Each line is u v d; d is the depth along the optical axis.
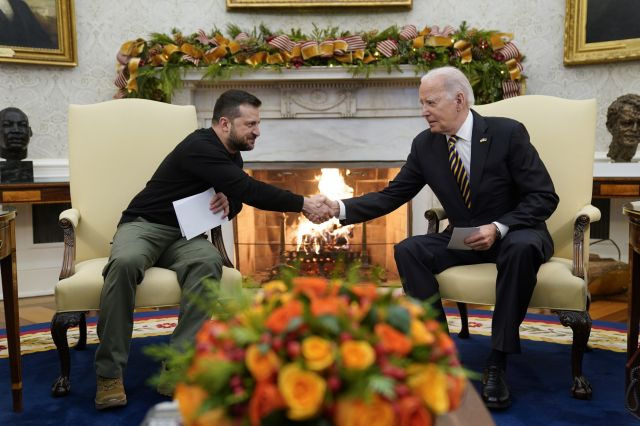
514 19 4.72
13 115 3.98
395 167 4.62
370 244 4.84
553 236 2.88
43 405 2.53
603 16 4.47
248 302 1.13
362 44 4.36
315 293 1.10
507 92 4.41
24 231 4.58
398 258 2.71
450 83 2.71
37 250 4.63
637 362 2.29
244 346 1.01
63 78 4.58
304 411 0.90
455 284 2.58
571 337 3.40
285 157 4.57
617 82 4.55
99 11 4.62
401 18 4.75
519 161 2.70
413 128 4.53
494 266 2.64
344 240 4.86
